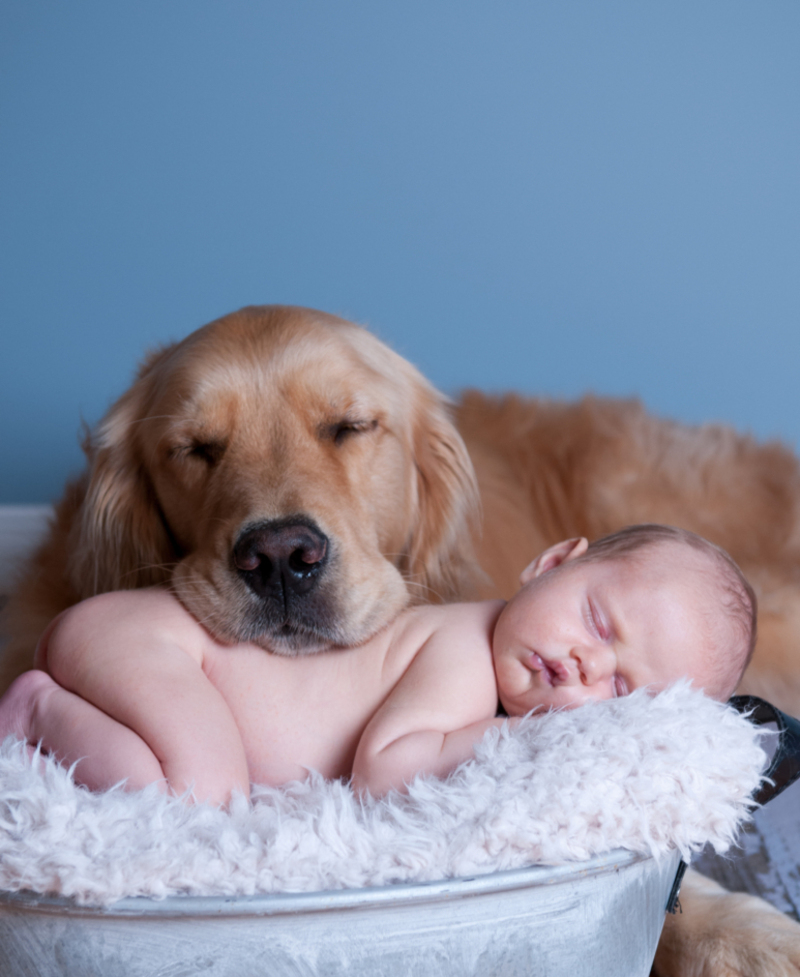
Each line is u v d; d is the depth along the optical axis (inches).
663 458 121.9
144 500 76.0
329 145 176.9
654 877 45.6
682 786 42.1
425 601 82.4
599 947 43.2
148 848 37.1
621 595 57.6
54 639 55.2
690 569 59.2
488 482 113.7
